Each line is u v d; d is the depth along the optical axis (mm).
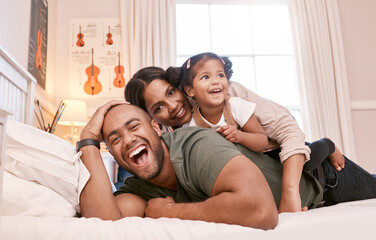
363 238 521
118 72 3438
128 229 593
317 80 3541
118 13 3549
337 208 879
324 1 3719
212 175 731
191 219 698
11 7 1949
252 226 641
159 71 1291
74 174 802
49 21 3084
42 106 2738
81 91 3375
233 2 3773
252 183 673
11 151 756
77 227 580
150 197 950
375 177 1251
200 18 3758
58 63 3395
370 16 3783
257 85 3703
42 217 625
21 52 2168
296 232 571
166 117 1238
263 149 1063
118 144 885
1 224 552
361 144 3549
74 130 3172
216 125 1196
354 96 3641
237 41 3758
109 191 799
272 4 3807
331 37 3639
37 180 754
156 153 879
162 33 3475
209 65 1177
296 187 938
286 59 3760
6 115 517
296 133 1098
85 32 3480
